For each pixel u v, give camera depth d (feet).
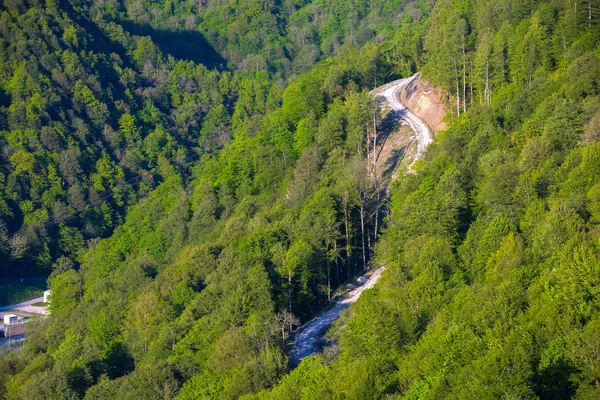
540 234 231.30
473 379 167.84
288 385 212.43
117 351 319.88
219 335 272.31
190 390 244.01
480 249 250.57
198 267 347.15
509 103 357.61
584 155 252.21
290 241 337.31
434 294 233.55
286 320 277.64
